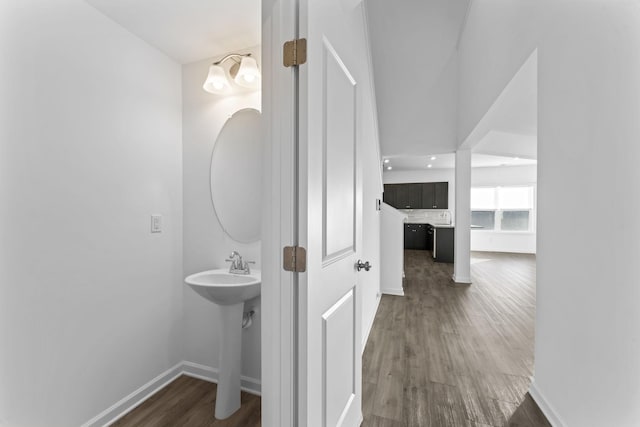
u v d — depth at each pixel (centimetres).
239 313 165
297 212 89
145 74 177
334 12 110
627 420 99
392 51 386
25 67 123
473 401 168
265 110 95
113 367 159
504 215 801
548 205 151
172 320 195
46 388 131
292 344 90
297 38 89
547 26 150
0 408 117
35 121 127
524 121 330
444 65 396
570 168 131
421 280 473
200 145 198
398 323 290
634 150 95
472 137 362
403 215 396
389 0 330
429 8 338
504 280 475
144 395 174
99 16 151
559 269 141
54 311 134
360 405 146
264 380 95
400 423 151
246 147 186
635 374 96
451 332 268
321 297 98
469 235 452
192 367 198
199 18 157
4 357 118
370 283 278
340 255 118
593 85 115
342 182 118
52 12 132
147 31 168
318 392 96
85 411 146
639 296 94
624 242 100
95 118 151
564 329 137
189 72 201
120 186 164
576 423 128
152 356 182
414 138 448
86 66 146
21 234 123
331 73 107
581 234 123
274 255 92
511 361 215
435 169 806
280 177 91
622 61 100
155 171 184
